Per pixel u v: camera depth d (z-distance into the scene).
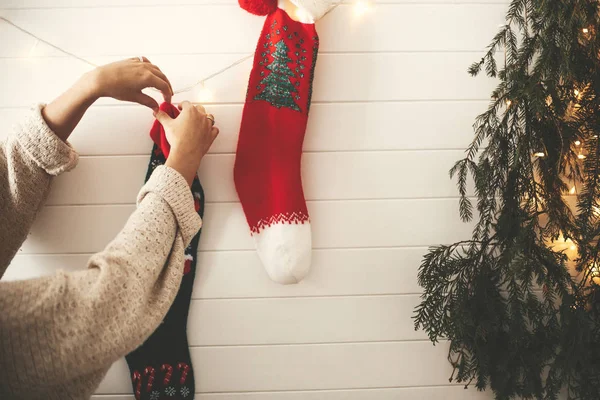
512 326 1.12
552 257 1.08
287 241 1.12
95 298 0.60
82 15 1.18
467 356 1.23
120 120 1.20
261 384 1.27
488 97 1.24
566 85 1.05
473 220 1.27
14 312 0.56
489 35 1.23
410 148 1.25
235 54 1.21
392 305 1.28
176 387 1.20
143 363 1.19
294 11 1.13
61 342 0.57
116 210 1.22
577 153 1.19
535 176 1.23
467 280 1.19
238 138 1.18
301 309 1.26
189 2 1.19
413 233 1.27
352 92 1.23
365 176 1.25
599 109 1.07
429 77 1.23
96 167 1.21
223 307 1.25
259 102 1.15
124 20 1.19
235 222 1.24
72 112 0.96
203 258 1.24
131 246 0.68
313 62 1.14
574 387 1.14
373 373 1.29
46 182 1.03
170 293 0.73
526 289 1.12
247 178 1.17
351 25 1.21
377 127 1.24
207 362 1.25
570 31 0.99
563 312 1.08
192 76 1.21
